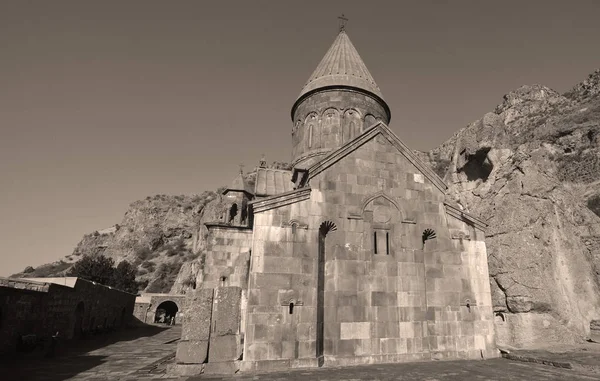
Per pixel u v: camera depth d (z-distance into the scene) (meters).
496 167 22.17
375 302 13.38
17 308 16.88
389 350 12.98
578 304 16.28
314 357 11.93
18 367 13.09
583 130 52.69
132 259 111.00
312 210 13.72
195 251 102.88
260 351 11.59
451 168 26.48
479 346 14.22
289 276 12.59
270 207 13.25
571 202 19.30
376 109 22.38
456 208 15.61
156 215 130.00
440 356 13.56
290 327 12.05
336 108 21.38
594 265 17.80
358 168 14.85
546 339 14.77
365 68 24.28
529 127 80.44
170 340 24.08
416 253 14.49
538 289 15.36
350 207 14.25
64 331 21.52
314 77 23.73
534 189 17.55
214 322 11.37
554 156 47.31
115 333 29.72
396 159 15.50
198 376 10.56
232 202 25.97
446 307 14.34
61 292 20.77
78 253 137.88
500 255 16.67
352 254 13.70
